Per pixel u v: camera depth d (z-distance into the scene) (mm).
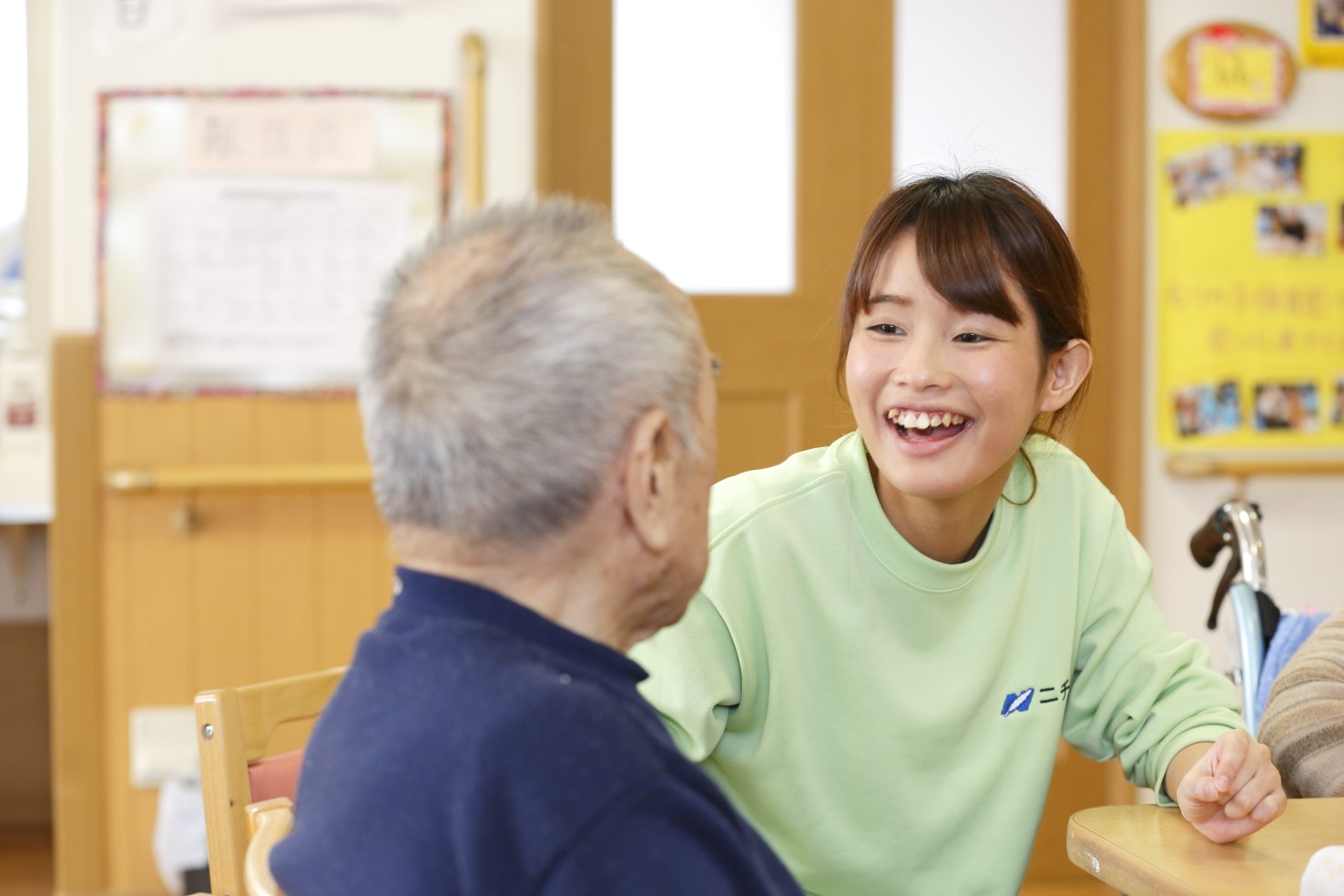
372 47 2482
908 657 1133
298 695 1108
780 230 2668
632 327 655
